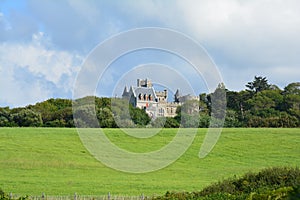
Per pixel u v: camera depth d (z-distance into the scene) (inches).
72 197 1437.0
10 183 1748.3
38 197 1422.2
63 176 1915.6
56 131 2810.0
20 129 2874.0
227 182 864.3
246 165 2210.9
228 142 2613.2
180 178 1920.5
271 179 819.4
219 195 737.0
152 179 1882.4
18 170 2004.2
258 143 2605.8
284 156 2364.7
